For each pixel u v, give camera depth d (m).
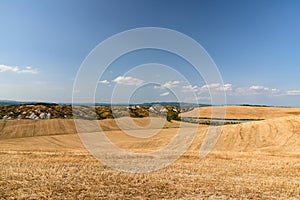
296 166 21.00
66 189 13.66
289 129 42.41
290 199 12.89
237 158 24.83
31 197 12.30
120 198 12.54
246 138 40.12
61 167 19.19
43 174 16.70
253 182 15.91
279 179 16.88
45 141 49.00
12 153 25.89
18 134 55.56
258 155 26.91
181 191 13.89
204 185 15.05
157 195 13.16
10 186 13.88
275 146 36.56
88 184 14.73
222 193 13.66
